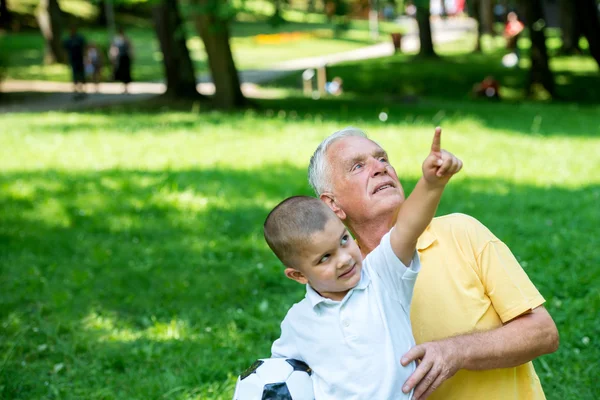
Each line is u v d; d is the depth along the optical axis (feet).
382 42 182.80
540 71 99.66
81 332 21.68
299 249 9.95
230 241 30.32
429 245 11.09
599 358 19.17
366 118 69.97
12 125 64.64
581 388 17.78
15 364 19.43
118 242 30.50
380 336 9.88
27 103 86.79
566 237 29.86
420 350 9.89
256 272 26.13
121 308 23.80
